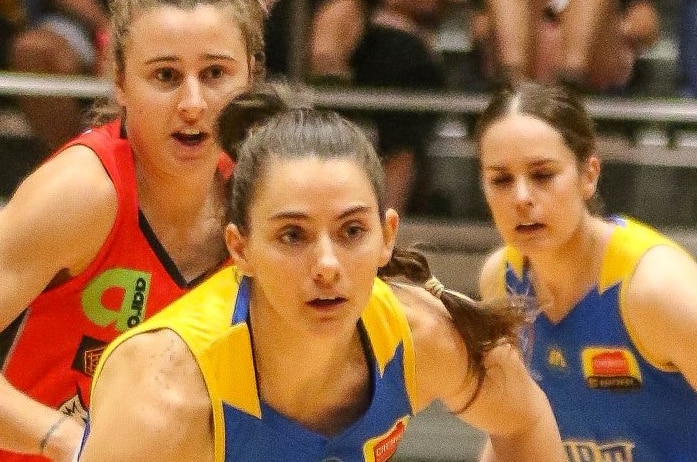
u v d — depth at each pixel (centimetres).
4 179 1099
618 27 1130
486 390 490
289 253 391
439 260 1072
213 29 529
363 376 447
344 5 1107
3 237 511
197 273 566
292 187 388
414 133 1099
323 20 1104
